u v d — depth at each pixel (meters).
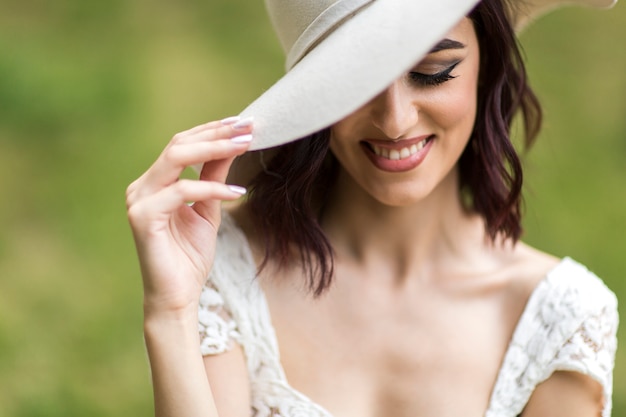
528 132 2.13
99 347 4.32
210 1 6.54
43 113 5.51
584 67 5.91
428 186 1.81
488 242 2.04
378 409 1.95
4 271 4.64
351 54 1.55
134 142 5.39
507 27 1.87
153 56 6.03
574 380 1.90
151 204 1.69
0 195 5.04
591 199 4.94
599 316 1.92
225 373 1.92
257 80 5.92
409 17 1.50
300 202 1.94
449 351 1.95
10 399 4.04
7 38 5.96
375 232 2.00
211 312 1.93
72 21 6.23
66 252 4.76
